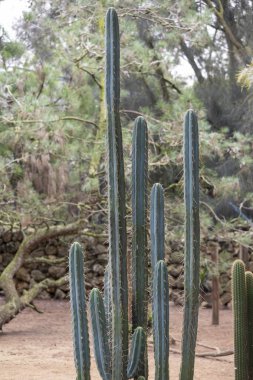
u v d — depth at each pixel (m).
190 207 4.23
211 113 15.86
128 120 13.84
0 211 10.92
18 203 11.15
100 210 10.45
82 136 11.23
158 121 10.17
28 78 10.39
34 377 7.20
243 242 11.07
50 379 7.11
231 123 15.73
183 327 4.28
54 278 14.38
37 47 13.95
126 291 4.18
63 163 11.19
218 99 15.86
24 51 11.27
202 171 10.77
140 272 4.32
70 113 11.20
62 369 7.68
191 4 10.79
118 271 4.16
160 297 4.17
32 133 9.89
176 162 10.31
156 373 4.18
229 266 11.62
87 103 12.54
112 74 4.19
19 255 10.88
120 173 4.17
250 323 5.34
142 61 10.56
